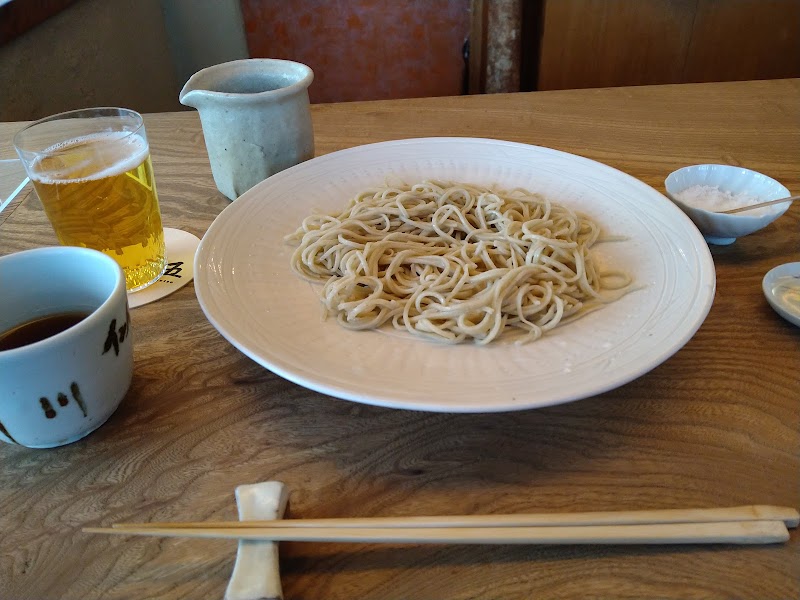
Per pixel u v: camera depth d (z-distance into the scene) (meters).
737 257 0.80
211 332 0.72
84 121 0.81
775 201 0.79
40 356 0.49
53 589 0.45
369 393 0.51
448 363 0.60
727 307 0.71
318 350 0.61
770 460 0.53
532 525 0.47
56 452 0.57
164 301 0.77
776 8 2.17
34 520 0.51
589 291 0.70
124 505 0.52
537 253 0.75
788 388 0.60
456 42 2.67
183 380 0.65
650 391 0.61
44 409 0.52
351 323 0.67
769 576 0.44
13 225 0.94
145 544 0.48
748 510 0.47
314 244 0.78
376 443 0.57
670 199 0.84
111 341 0.54
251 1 2.55
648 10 2.19
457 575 0.46
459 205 0.89
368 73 2.76
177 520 0.50
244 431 0.59
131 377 0.60
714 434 0.56
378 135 1.16
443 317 0.68
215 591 0.45
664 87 1.33
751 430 0.56
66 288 0.61
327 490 0.53
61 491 0.53
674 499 0.50
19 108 1.72
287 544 0.48
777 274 0.72
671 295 0.64
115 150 0.73
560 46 2.27
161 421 0.60
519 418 0.59
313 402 0.62
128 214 0.73
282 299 0.70
